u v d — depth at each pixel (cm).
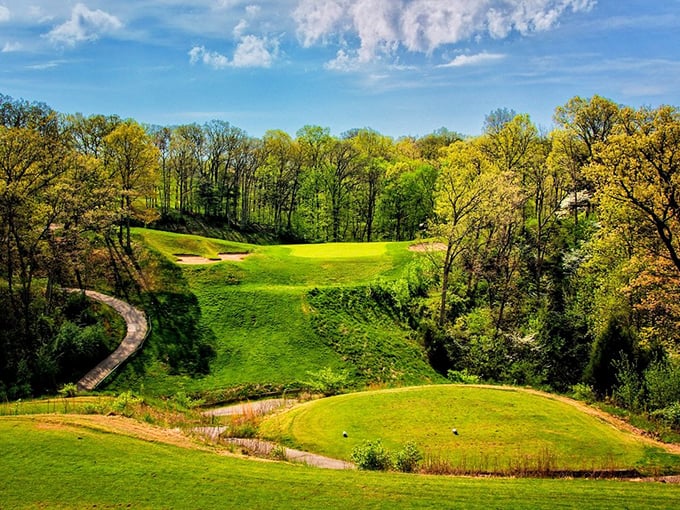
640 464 1853
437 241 5272
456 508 1263
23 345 3562
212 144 8506
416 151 11119
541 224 5616
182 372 3672
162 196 9006
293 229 9112
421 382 3906
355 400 2625
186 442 1777
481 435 2141
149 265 4775
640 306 3184
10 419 1752
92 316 4022
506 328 4388
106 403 2392
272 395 3544
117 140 4953
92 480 1325
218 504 1239
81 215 4075
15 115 5069
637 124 3731
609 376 3044
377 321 4562
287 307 4431
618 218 3528
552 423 2275
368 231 8500
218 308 4381
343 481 1418
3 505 1183
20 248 3766
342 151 8494
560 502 1323
